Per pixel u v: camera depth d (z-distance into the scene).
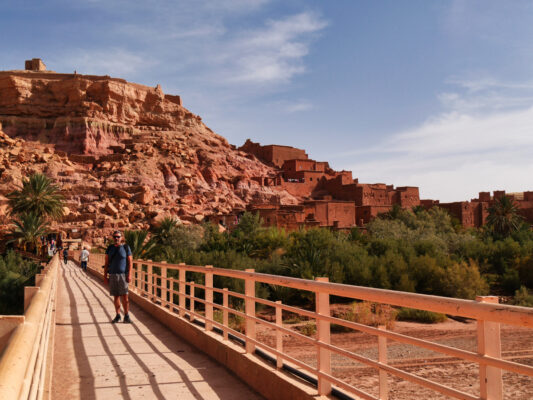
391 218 81.56
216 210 110.12
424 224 67.88
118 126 140.00
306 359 14.77
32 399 2.42
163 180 116.50
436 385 3.14
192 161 128.88
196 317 8.88
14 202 72.81
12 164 108.56
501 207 76.44
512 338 16.66
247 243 46.97
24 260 64.56
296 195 124.56
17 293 46.66
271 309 27.11
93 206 97.25
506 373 11.27
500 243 46.03
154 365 7.18
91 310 14.39
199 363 7.30
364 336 18.62
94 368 6.98
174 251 44.06
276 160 146.88
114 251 11.66
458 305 2.90
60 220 90.12
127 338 9.59
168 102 159.50
